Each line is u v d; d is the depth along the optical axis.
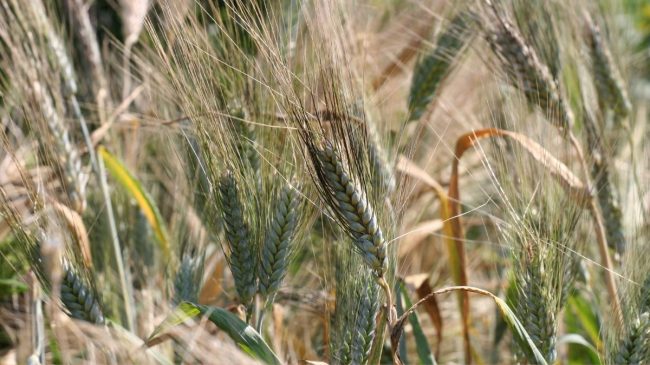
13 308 0.95
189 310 0.79
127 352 0.76
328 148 0.74
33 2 0.92
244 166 0.80
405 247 0.95
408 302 0.87
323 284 0.91
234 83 0.82
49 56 0.92
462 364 0.99
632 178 0.97
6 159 0.93
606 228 0.96
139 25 0.97
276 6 0.84
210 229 0.86
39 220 0.80
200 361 0.79
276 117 0.81
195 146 0.86
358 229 0.75
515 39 0.92
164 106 0.96
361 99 0.78
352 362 0.78
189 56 0.79
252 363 0.75
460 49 0.98
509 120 0.91
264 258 0.79
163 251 0.94
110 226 0.90
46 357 0.89
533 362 0.81
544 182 0.85
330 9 0.77
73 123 0.94
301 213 0.79
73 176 0.88
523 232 0.82
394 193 0.82
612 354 0.82
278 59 0.75
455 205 0.93
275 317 0.90
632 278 0.84
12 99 0.92
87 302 0.79
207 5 0.88
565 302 0.85
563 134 0.92
